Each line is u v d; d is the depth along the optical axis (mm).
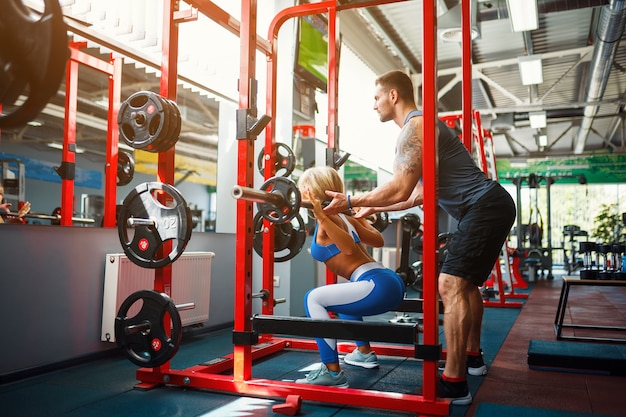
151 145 2289
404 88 2488
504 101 11734
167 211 2277
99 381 2602
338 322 2195
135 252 2334
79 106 7906
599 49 7422
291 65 4773
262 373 2824
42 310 2754
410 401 2055
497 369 2943
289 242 3373
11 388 2461
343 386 2359
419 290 5117
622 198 15727
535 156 15922
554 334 4145
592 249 4090
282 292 4664
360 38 7543
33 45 1394
